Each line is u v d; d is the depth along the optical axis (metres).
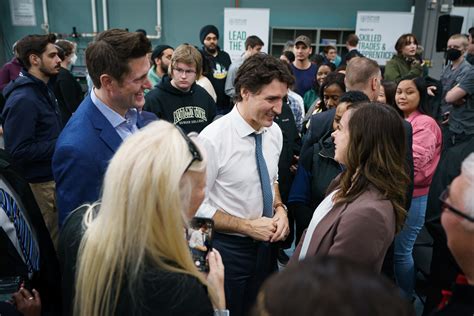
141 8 7.54
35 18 7.54
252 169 1.48
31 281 1.37
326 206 1.29
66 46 4.16
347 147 1.19
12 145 2.11
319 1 7.55
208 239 1.01
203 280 0.79
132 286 0.73
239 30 6.96
